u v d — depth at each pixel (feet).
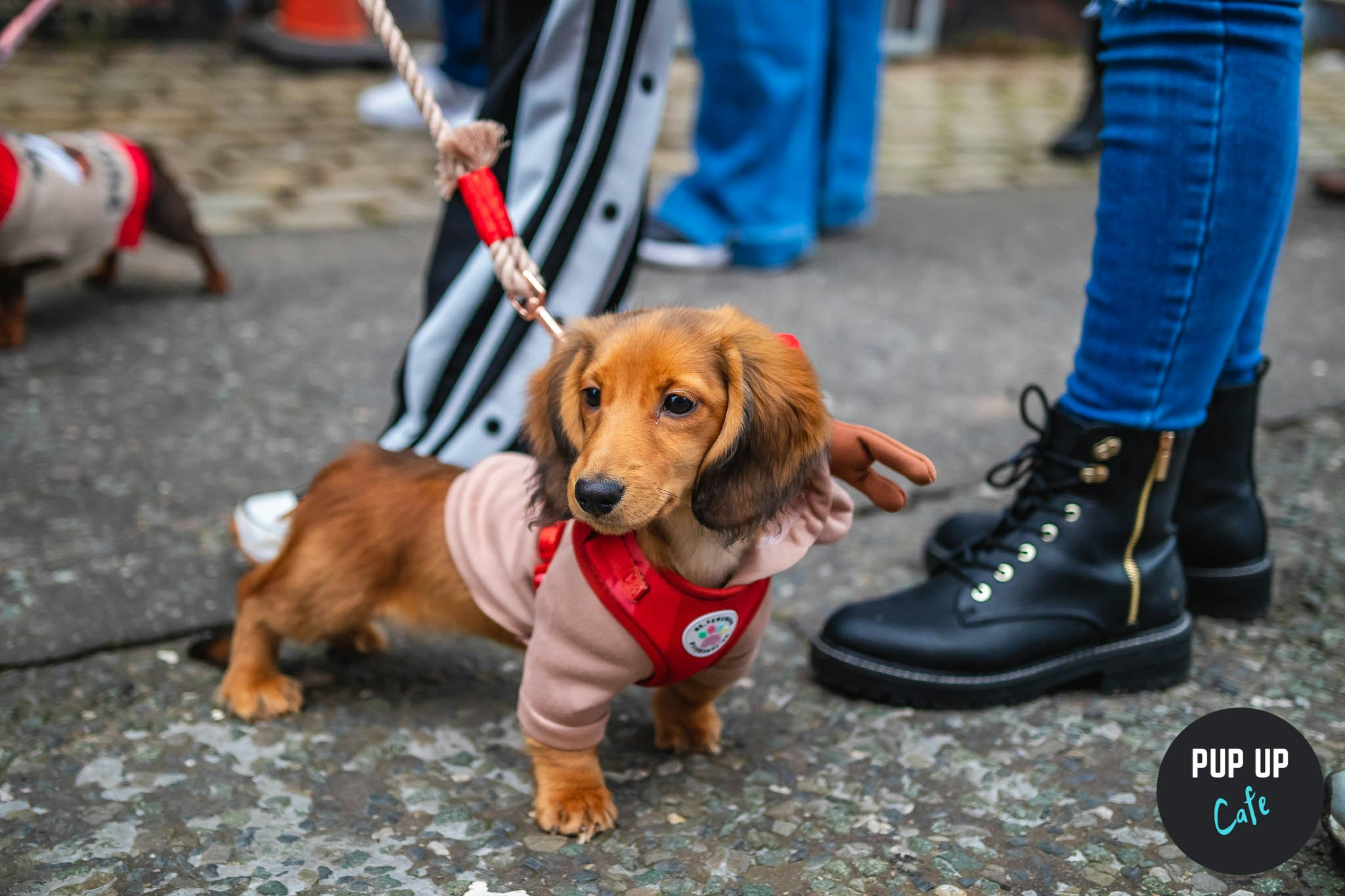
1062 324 7.01
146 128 10.11
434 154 10.11
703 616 3.42
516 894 3.37
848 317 7.00
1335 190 9.57
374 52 12.99
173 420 5.57
